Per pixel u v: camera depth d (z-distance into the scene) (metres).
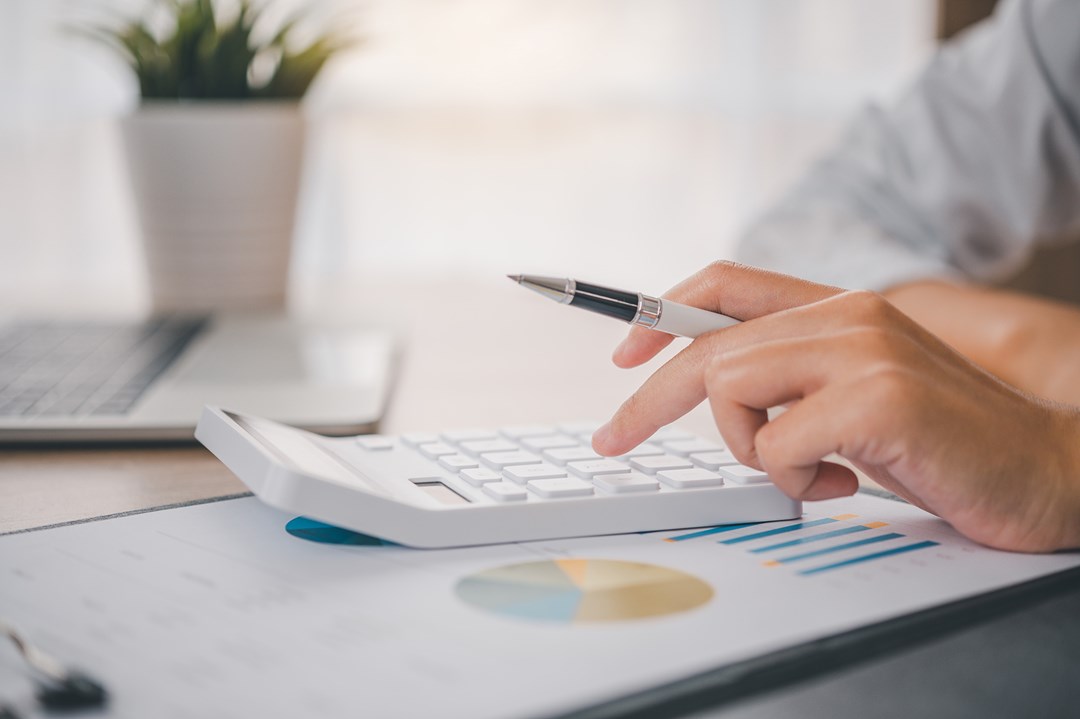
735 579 0.33
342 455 0.43
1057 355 0.70
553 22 1.83
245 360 0.70
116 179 1.57
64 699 0.23
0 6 1.49
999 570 0.34
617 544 0.36
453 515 0.35
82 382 0.63
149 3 1.44
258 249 0.96
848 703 0.24
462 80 1.78
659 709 0.24
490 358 0.79
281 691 0.24
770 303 0.42
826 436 0.36
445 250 1.81
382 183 1.76
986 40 1.03
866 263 0.86
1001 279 1.56
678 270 1.97
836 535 0.38
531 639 0.27
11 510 0.42
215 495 0.44
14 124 1.52
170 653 0.26
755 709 0.24
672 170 1.94
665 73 1.92
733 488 0.39
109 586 0.31
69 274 1.56
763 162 1.99
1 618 0.29
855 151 1.04
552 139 1.85
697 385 0.40
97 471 0.49
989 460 0.35
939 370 0.37
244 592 0.31
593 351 0.82
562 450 0.44
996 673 0.26
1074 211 1.02
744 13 1.95
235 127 0.92
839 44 1.99
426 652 0.26
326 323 0.89
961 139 0.98
